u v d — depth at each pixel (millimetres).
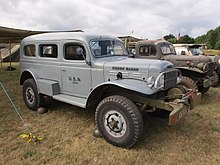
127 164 2611
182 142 3174
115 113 2928
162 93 3291
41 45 4348
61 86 4094
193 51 10070
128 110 2756
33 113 4355
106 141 3143
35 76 4344
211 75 6223
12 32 8844
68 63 3834
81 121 3938
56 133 3436
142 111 3186
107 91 3430
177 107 2844
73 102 3582
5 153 2818
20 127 3656
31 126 3699
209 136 3389
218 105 5148
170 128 3674
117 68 3270
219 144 3125
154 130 3580
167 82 3148
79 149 2947
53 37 4055
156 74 2996
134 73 3152
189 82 4949
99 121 3121
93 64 3492
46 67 4285
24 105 4898
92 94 3268
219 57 7652
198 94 3385
